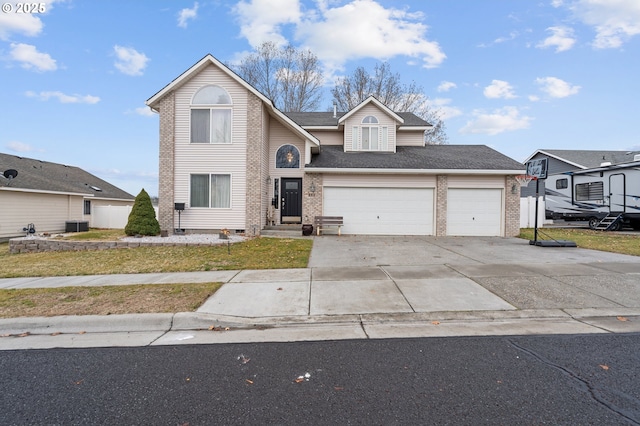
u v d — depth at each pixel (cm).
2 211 1611
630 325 461
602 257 893
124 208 2269
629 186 1582
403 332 447
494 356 371
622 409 272
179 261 904
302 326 475
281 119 1503
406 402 284
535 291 594
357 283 657
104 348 408
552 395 292
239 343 418
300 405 282
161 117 1405
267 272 758
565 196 1939
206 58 1371
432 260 876
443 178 1453
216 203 1419
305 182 1480
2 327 469
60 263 908
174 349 402
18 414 275
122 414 273
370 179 1477
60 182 2134
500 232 1452
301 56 3069
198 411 275
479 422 256
